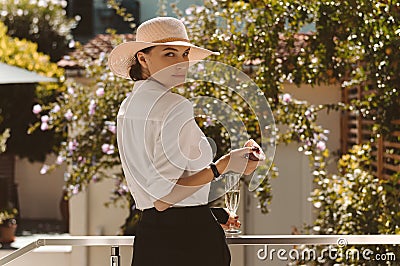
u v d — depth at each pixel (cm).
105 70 898
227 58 812
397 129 760
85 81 1045
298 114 832
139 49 359
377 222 744
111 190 1027
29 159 1619
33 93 1569
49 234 1448
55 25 1700
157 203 345
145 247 352
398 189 748
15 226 1298
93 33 1778
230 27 816
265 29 790
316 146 841
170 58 359
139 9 1742
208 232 351
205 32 845
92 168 901
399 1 714
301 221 1031
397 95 743
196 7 858
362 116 831
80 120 901
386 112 762
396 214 717
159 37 359
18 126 1589
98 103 889
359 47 763
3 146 1107
